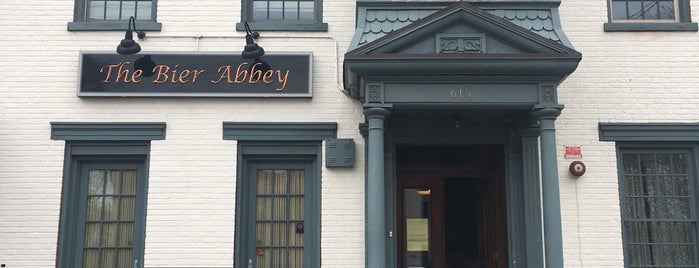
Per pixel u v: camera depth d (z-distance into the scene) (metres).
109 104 8.55
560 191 8.48
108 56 8.59
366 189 8.38
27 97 8.53
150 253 8.26
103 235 8.57
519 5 7.95
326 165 8.41
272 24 8.74
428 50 7.49
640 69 8.72
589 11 8.86
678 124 8.57
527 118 8.38
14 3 8.76
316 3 9.00
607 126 8.55
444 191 9.47
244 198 8.55
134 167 8.69
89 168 8.68
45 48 8.66
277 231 8.62
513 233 8.45
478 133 8.66
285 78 8.57
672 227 8.62
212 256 8.27
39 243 8.26
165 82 8.54
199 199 8.38
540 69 7.35
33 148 8.44
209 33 8.75
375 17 7.87
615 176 8.52
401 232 9.23
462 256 9.70
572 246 8.37
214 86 8.55
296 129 8.52
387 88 7.50
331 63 8.72
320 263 8.31
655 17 9.04
